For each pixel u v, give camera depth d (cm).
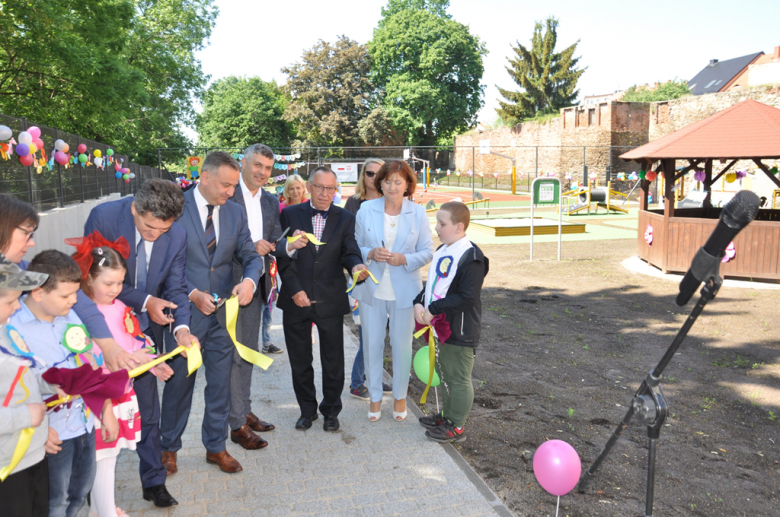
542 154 4588
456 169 5709
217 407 370
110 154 1561
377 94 6178
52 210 959
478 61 5912
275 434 432
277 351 635
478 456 405
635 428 461
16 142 768
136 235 314
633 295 977
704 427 467
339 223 426
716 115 1148
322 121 5884
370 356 448
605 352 667
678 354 660
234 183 350
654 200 3184
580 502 345
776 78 4594
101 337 265
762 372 599
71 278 222
